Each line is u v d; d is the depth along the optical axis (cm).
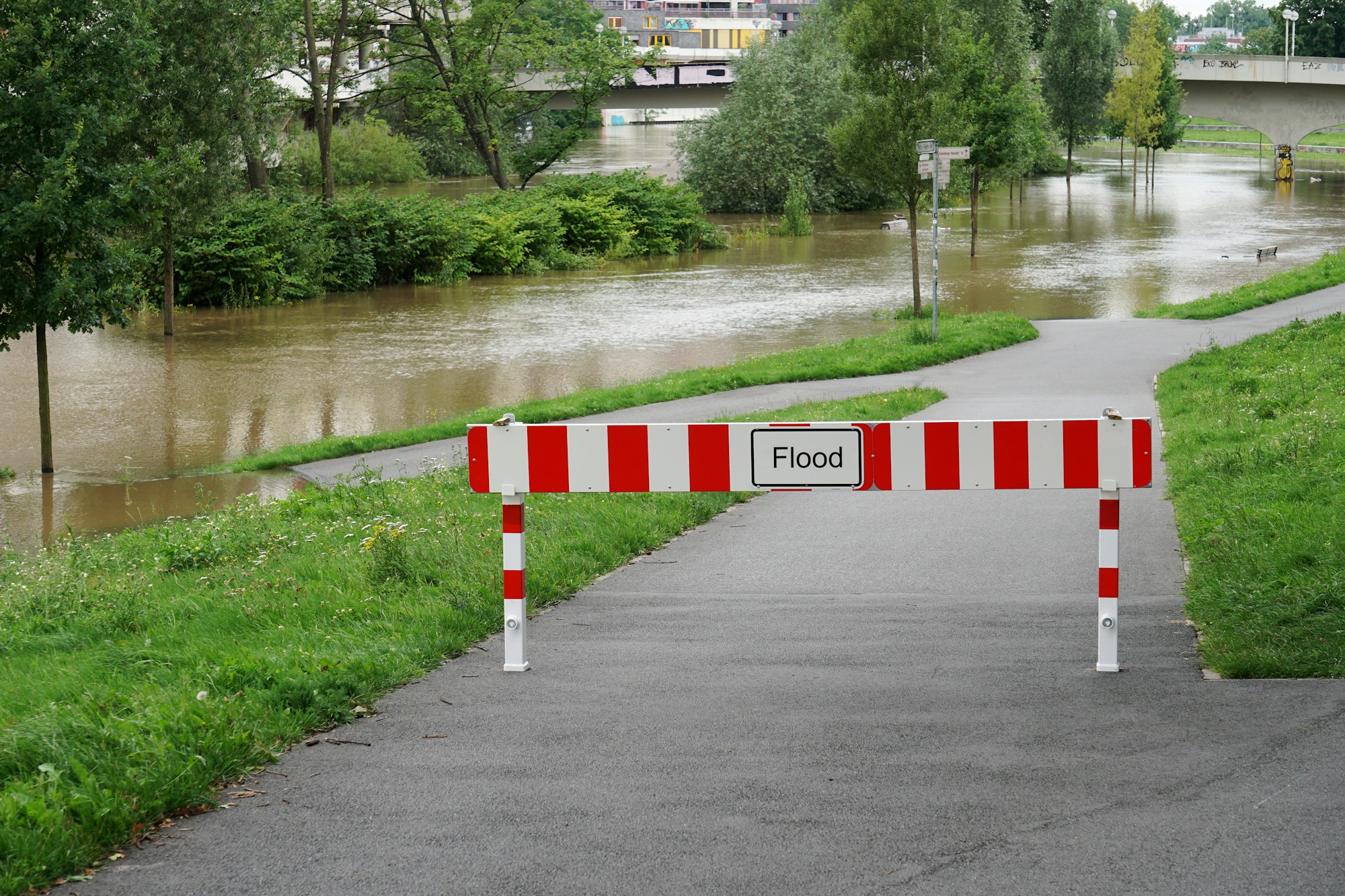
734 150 8912
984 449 758
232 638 891
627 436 775
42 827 514
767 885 475
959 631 862
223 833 537
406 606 934
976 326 3394
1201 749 598
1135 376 2591
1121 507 1326
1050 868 482
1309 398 1719
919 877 477
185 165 2470
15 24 2173
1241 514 1103
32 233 2197
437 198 6225
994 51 7656
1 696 756
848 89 3816
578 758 616
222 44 3866
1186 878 469
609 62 8006
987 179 6088
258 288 5034
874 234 7650
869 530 1259
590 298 5016
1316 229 7131
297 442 2508
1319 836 498
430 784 588
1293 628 784
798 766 596
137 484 2156
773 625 892
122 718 656
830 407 2145
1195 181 11144
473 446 780
